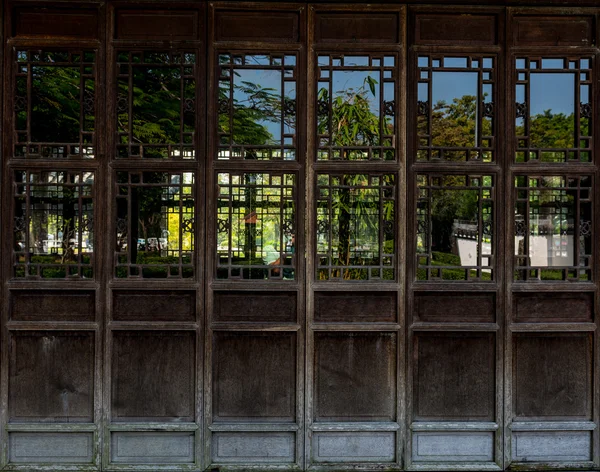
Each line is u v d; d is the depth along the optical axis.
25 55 3.61
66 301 3.43
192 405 3.45
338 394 3.49
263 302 3.47
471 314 3.52
